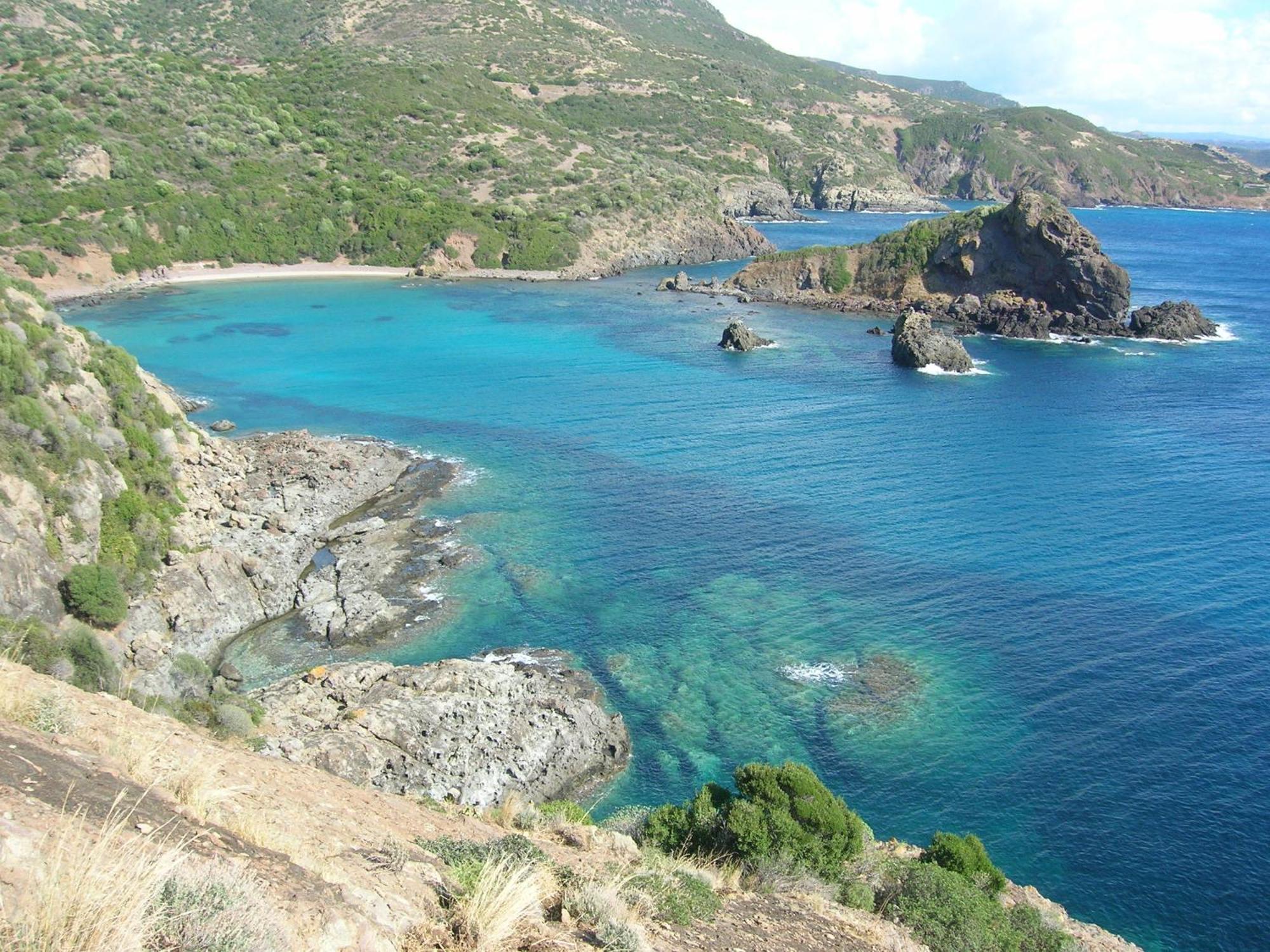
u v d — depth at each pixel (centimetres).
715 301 15638
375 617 4934
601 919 1223
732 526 6166
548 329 13075
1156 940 2956
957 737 3956
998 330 13562
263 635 4838
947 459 7525
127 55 19575
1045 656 4562
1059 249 13662
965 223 15112
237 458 6975
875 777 3725
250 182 17188
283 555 5569
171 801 1122
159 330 12138
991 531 6041
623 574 5475
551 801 3612
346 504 6556
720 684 4372
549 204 19375
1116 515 6303
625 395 9612
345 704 3919
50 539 4303
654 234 19850
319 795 1538
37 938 714
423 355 11306
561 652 4631
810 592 5234
